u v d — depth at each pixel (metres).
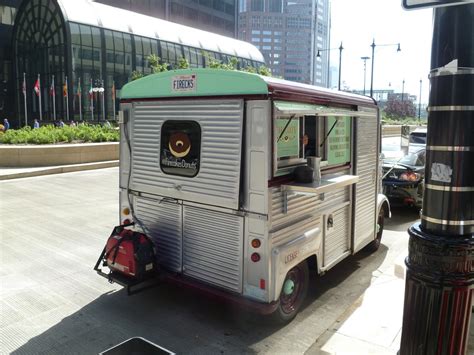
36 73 40.22
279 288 4.27
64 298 5.25
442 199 2.72
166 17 61.94
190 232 4.75
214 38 50.41
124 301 5.18
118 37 39.12
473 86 2.64
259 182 4.15
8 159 15.26
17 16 40.69
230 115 4.27
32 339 4.32
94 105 38.12
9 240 7.47
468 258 2.71
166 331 4.50
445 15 2.65
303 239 4.61
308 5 97.06
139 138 5.15
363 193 6.19
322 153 5.14
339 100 5.32
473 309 4.44
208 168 4.50
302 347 4.22
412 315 2.88
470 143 2.67
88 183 13.34
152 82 4.92
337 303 5.23
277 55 100.56
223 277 4.52
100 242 7.42
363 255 7.01
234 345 4.25
